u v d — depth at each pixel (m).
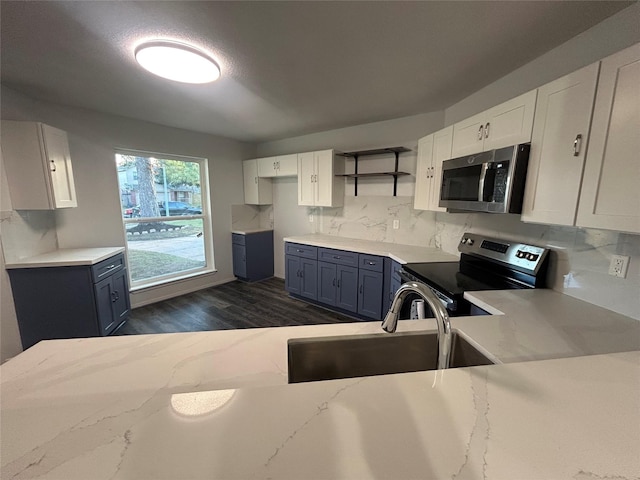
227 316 3.24
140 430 0.50
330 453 0.45
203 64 1.74
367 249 2.99
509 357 0.94
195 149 3.86
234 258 4.52
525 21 1.41
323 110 2.85
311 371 1.01
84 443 0.47
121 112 2.95
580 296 1.50
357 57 1.78
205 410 0.55
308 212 4.20
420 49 1.68
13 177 2.25
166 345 0.96
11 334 2.23
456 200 2.01
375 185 3.42
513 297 1.54
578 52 1.53
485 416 0.55
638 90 0.97
